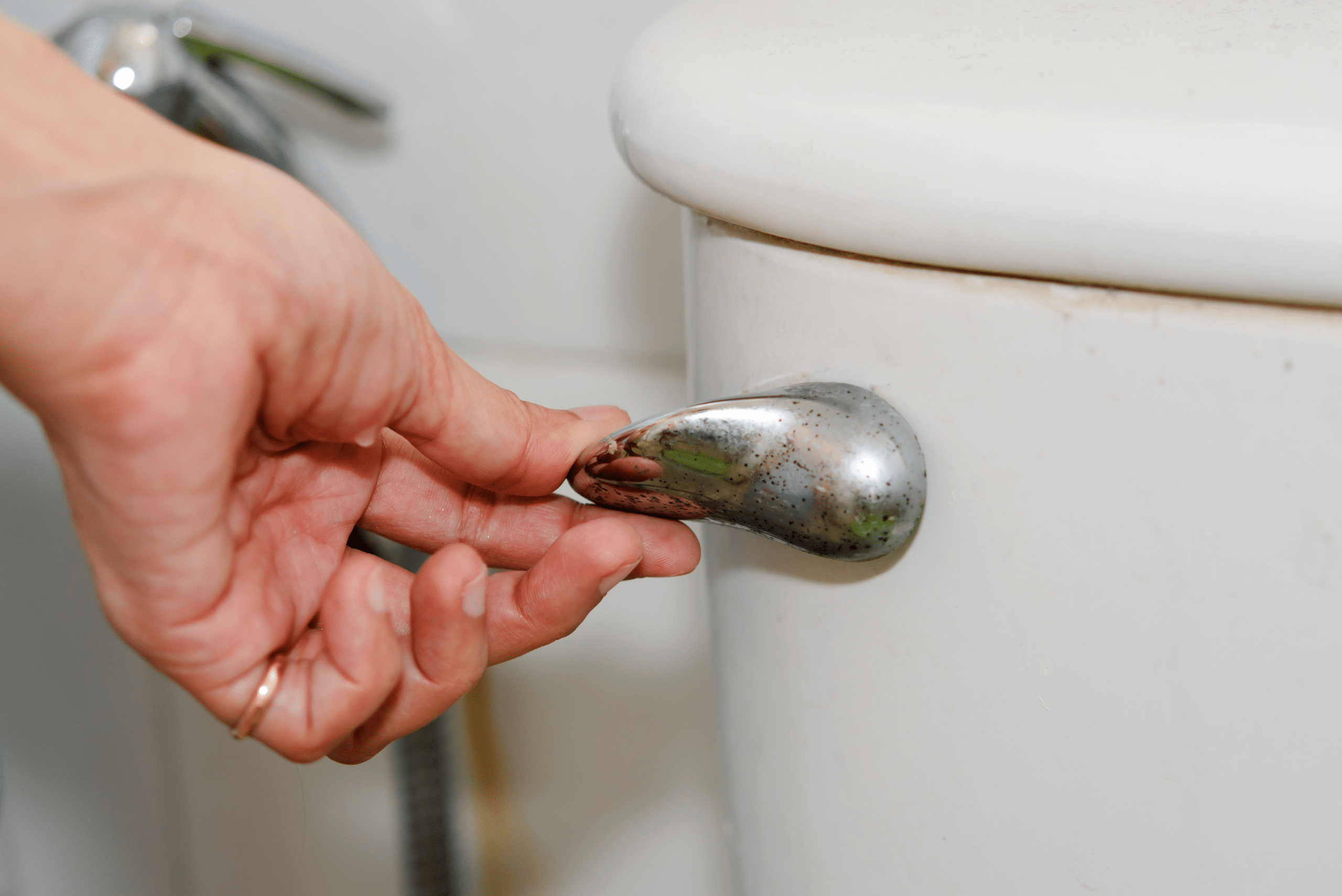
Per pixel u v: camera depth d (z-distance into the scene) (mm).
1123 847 434
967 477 434
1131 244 408
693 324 490
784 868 489
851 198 428
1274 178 400
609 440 457
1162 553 420
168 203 427
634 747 699
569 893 741
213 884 873
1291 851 422
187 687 452
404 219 655
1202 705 423
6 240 416
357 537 519
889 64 442
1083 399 421
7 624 799
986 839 448
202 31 591
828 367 447
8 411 760
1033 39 443
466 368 480
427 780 677
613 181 622
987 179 416
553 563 469
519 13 615
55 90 435
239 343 428
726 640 496
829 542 438
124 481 427
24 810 817
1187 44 432
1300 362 406
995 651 438
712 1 509
